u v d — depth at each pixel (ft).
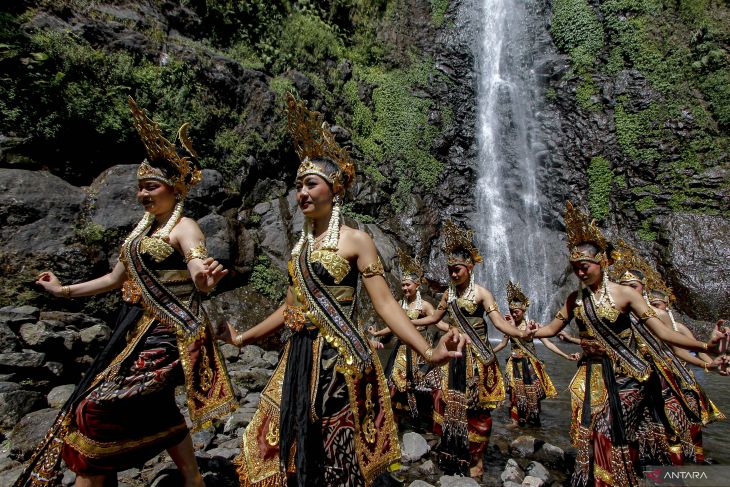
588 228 11.03
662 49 49.52
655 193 45.06
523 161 51.31
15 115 21.49
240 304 27.17
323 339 7.13
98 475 7.59
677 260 40.42
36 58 22.50
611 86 50.06
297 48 42.39
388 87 49.37
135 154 25.71
